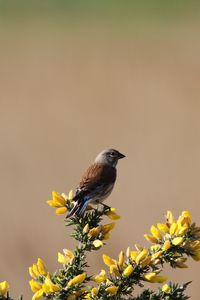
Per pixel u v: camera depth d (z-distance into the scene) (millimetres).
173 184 14383
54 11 44031
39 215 12250
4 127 19672
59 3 45750
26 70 27984
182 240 4250
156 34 36188
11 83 25641
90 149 17891
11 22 41125
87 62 29031
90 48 32594
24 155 16672
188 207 12961
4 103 22625
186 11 42844
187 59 27703
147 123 19594
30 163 16031
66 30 38719
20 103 22719
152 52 29984
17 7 44781
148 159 16344
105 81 25109
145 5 44719
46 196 13719
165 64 26766
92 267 9195
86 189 6570
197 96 21812
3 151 16969
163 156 16375
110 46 32625
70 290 4121
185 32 36531
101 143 18406
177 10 43000
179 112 20438
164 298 4207
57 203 4805
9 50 32594
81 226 4688
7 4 45188
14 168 15406
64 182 14977
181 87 22844
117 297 4219
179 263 4297
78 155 17250
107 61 28594
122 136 18656
